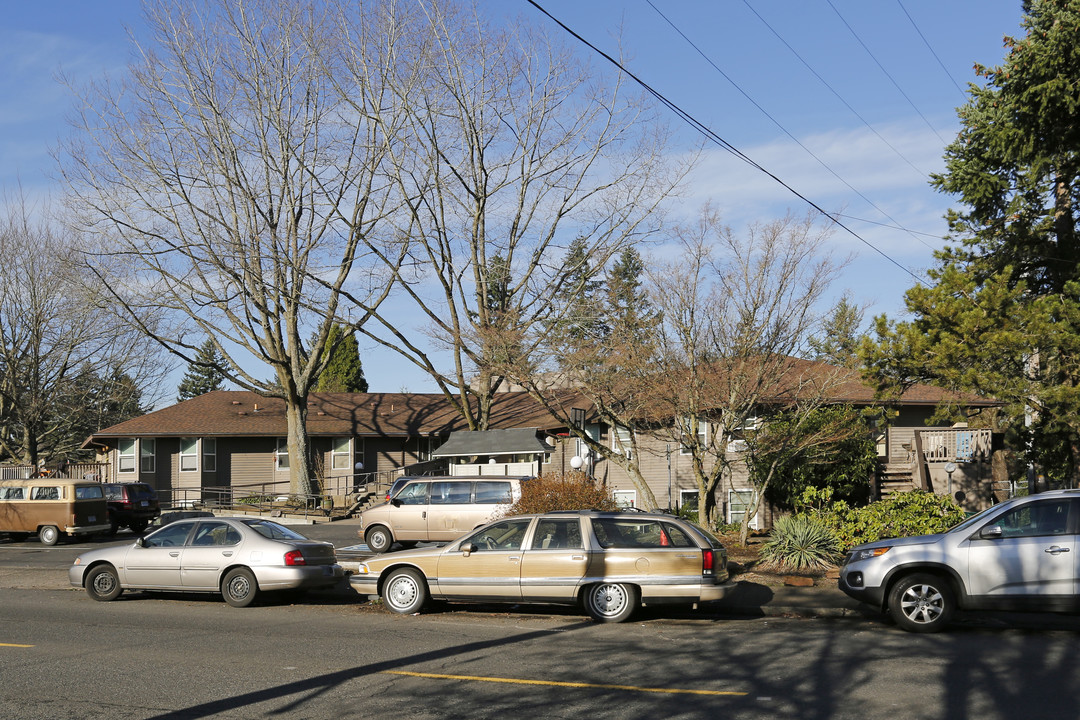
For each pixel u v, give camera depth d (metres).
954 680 9.39
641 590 13.84
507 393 51.16
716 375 20.62
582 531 14.18
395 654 11.06
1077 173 25.11
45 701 8.70
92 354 50.22
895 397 21.33
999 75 23.48
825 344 21.83
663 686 9.23
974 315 18.58
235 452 46.25
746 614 14.57
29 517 28.52
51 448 53.91
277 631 12.95
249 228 35.03
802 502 23.00
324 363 41.75
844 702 8.49
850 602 14.83
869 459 24.44
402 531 24.27
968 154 28.19
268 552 15.78
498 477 24.27
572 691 9.02
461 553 14.51
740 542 21.80
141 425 44.75
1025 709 8.20
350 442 46.72
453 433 38.84
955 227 31.80
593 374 22.52
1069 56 21.38
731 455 28.20
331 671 10.04
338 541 27.98
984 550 12.28
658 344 20.98
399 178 36.09
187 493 44.69
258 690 9.12
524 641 12.02
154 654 11.09
